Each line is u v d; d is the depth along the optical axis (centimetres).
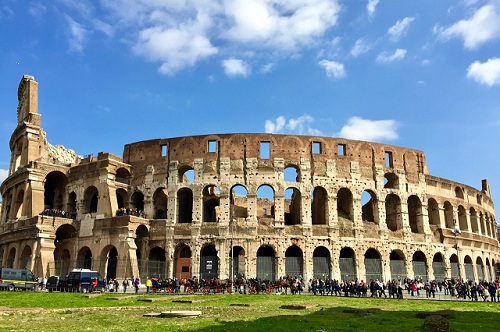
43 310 3756
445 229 9856
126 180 9394
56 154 10719
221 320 3170
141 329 2686
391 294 6738
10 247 9325
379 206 9200
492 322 3447
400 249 9119
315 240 8575
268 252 9025
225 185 8756
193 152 9069
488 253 11275
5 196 10412
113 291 6938
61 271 8925
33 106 10356
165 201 9988
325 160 9081
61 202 10206
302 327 2911
